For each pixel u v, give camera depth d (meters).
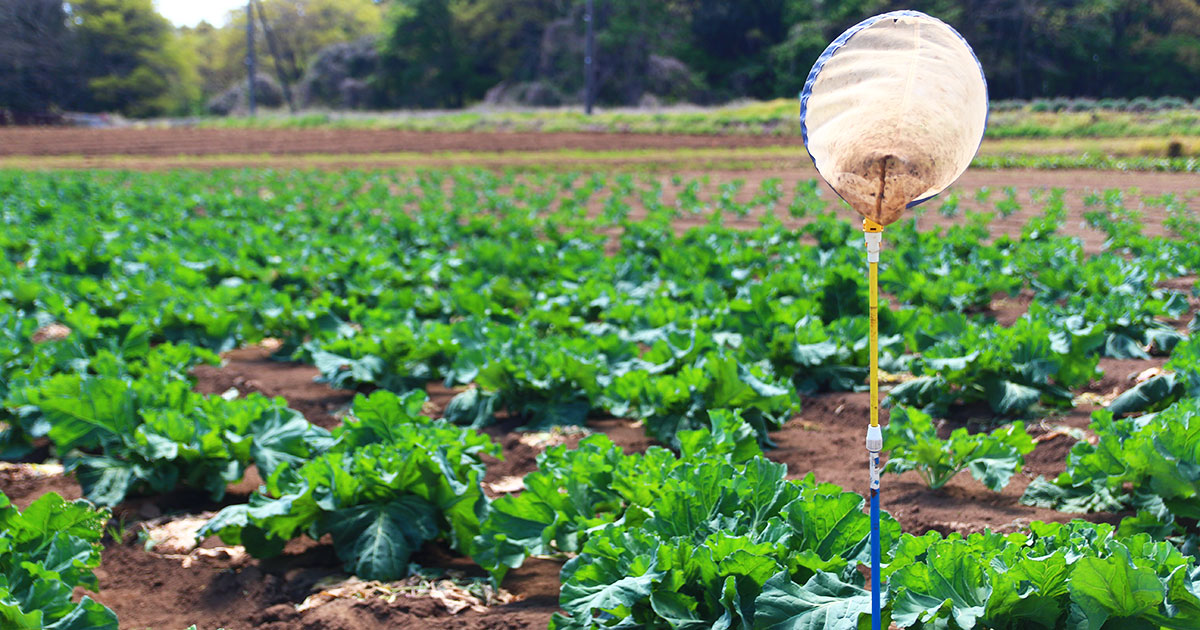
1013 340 7.81
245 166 41.31
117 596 5.32
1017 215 22.72
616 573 3.99
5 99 84.12
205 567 5.56
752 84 80.12
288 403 9.01
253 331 10.93
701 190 30.22
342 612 4.90
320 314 10.70
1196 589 3.39
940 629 3.51
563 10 88.75
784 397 7.18
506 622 4.78
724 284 13.02
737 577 3.79
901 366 8.91
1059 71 75.12
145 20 94.88
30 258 15.15
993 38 75.69
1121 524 5.13
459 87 89.50
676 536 4.23
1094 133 47.47
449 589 5.14
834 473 6.86
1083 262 14.59
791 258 14.36
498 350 8.33
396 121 59.81
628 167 38.62
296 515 5.39
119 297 11.59
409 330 8.92
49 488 6.92
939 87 3.21
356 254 14.21
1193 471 4.88
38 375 8.27
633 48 79.94
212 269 13.83
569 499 5.04
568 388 8.12
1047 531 4.00
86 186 26.47
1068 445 7.00
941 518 5.89
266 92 99.25
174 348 8.70
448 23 87.75
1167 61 77.75
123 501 6.51
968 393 8.04
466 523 5.46
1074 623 3.52
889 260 13.97
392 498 5.50
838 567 3.83
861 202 3.36
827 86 3.29
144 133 56.66
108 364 8.04
